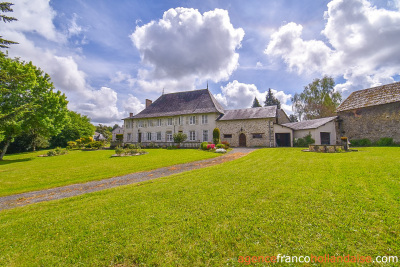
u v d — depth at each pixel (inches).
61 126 898.1
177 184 250.2
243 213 144.9
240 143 1017.5
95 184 312.8
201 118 1125.1
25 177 386.3
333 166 294.4
